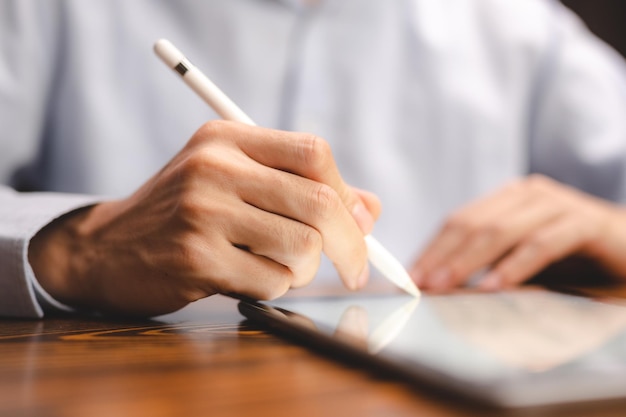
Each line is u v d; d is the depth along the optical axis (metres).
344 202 0.39
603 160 1.02
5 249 0.40
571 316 0.33
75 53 0.86
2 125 0.81
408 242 0.93
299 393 0.20
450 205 0.97
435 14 1.03
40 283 0.43
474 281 0.78
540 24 1.07
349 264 0.40
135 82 0.88
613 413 0.17
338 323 0.30
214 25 0.90
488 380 0.17
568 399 0.17
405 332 0.27
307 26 0.93
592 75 1.06
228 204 0.38
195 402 0.19
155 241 0.39
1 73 0.82
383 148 0.94
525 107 1.05
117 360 0.26
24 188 0.90
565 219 0.72
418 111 0.97
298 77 0.91
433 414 0.18
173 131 0.88
